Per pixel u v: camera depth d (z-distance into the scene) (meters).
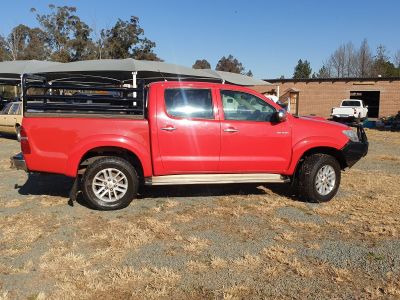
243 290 3.18
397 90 31.50
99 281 3.32
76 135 5.08
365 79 32.16
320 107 33.38
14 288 3.20
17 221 4.81
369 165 9.11
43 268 3.54
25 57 39.25
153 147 5.21
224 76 17.89
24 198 5.89
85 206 5.47
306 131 5.66
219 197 6.02
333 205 5.58
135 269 3.54
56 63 19.09
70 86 5.18
